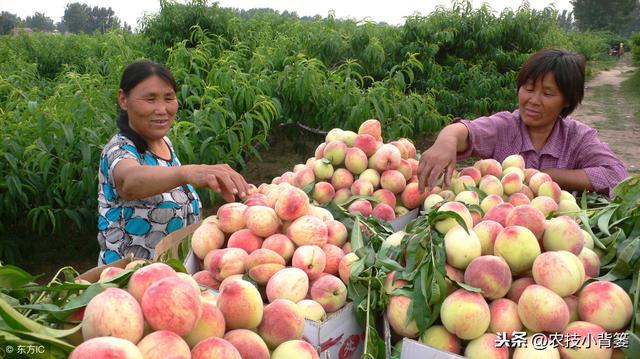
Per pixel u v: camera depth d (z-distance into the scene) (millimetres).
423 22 9742
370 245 1937
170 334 1086
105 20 79688
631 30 93188
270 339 1332
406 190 2438
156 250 1884
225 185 1998
